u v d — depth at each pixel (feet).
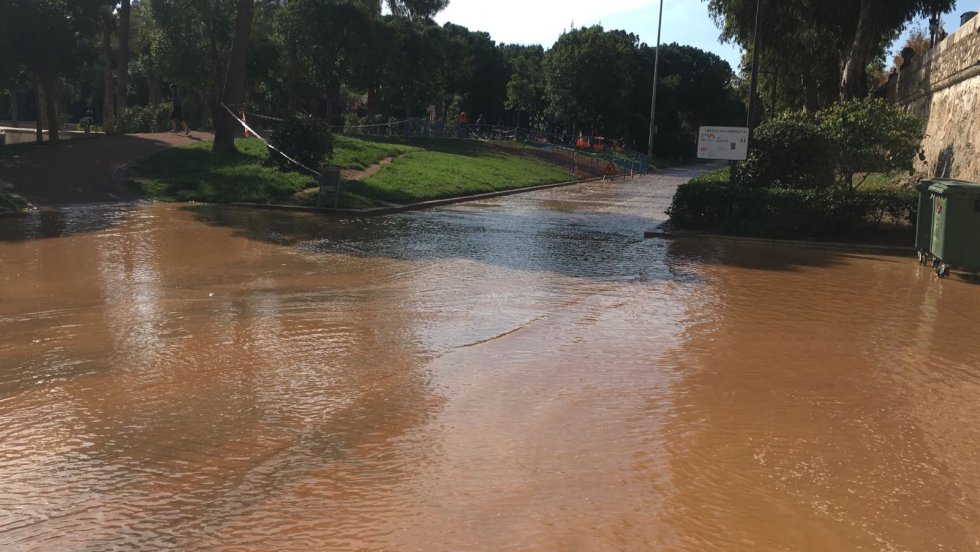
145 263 32.91
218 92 115.55
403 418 15.33
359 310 25.17
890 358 20.99
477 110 239.30
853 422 15.74
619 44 212.23
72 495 11.78
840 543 10.71
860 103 56.34
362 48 137.39
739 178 55.93
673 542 10.63
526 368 19.06
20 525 10.83
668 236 50.78
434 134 153.58
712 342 22.24
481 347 20.94
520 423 15.19
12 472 12.55
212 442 13.91
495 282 31.19
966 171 58.75
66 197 54.08
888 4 79.10
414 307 25.89
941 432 15.26
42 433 14.20
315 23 132.67
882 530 11.12
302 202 59.00
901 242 48.85
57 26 72.49
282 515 11.23
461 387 17.39
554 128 232.12
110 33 118.11
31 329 21.84
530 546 10.43
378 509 11.45
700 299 29.01
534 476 12.71
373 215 57.41
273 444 13.88
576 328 23.54
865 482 12.78
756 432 15.01
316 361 19.17
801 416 16.03
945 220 35.55
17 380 17.28
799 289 32.01
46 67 74.38
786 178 55.06
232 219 49.19
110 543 10.37
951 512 11.75
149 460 13.10
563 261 37.99
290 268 33.01
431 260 36.50
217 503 11.59
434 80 168.25
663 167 197.06
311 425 14.84
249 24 76.07
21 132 133.39
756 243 49.03
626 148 228.84
